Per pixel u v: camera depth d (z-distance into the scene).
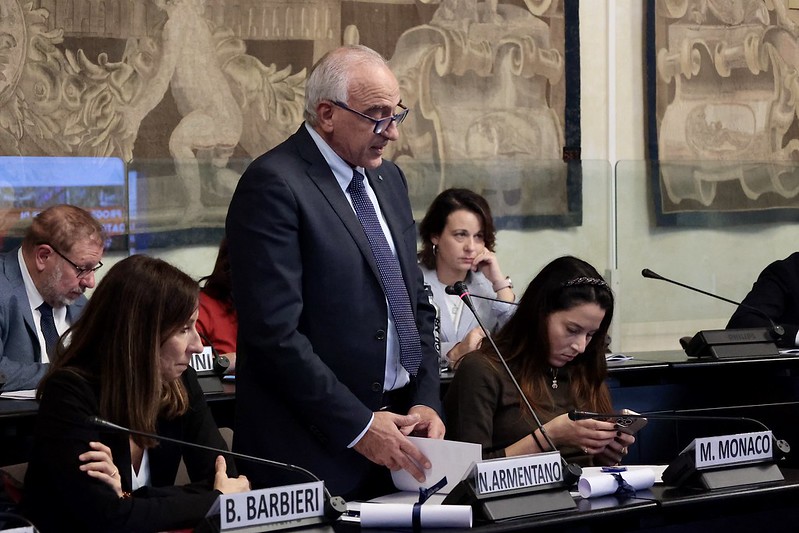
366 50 3.65
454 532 2.96
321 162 3.62
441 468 3.37
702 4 7.90
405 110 3.63
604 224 7.00
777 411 5.57
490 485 3.13
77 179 5.66
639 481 3.48
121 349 3.29
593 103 7.66
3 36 5.91
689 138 7.89
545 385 4.18
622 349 7.02
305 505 2.94
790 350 5.93
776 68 8.12
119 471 3.29
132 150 6.22
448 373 5.07
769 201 7.42
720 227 7.27
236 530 2.84
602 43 7.68
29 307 4.75
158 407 3.39
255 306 3.45
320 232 3.53
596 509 3.21
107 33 6.16
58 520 3.21
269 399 3.54
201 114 6.39
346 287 3.55
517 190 6.78
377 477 3.66
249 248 3.49
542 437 3.97
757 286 6.34
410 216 3.88
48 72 6.02
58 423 3.21
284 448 3.51
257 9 6.53
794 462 5.59
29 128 5.97
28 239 4.79
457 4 7.12
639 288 7.07
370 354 3.59
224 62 6.45
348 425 3.41
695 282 7.20
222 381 4.84
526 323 4.19
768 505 3.68
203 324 5.41
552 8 7.42
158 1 6.28
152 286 3.32
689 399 5.54
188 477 3.83
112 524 3.13
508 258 6.77
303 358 3.41
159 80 6.28
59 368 3.30
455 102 7.12
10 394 4.34
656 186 7.08
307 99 3.68
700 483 3.52
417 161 6.55
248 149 6.52
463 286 4.02
